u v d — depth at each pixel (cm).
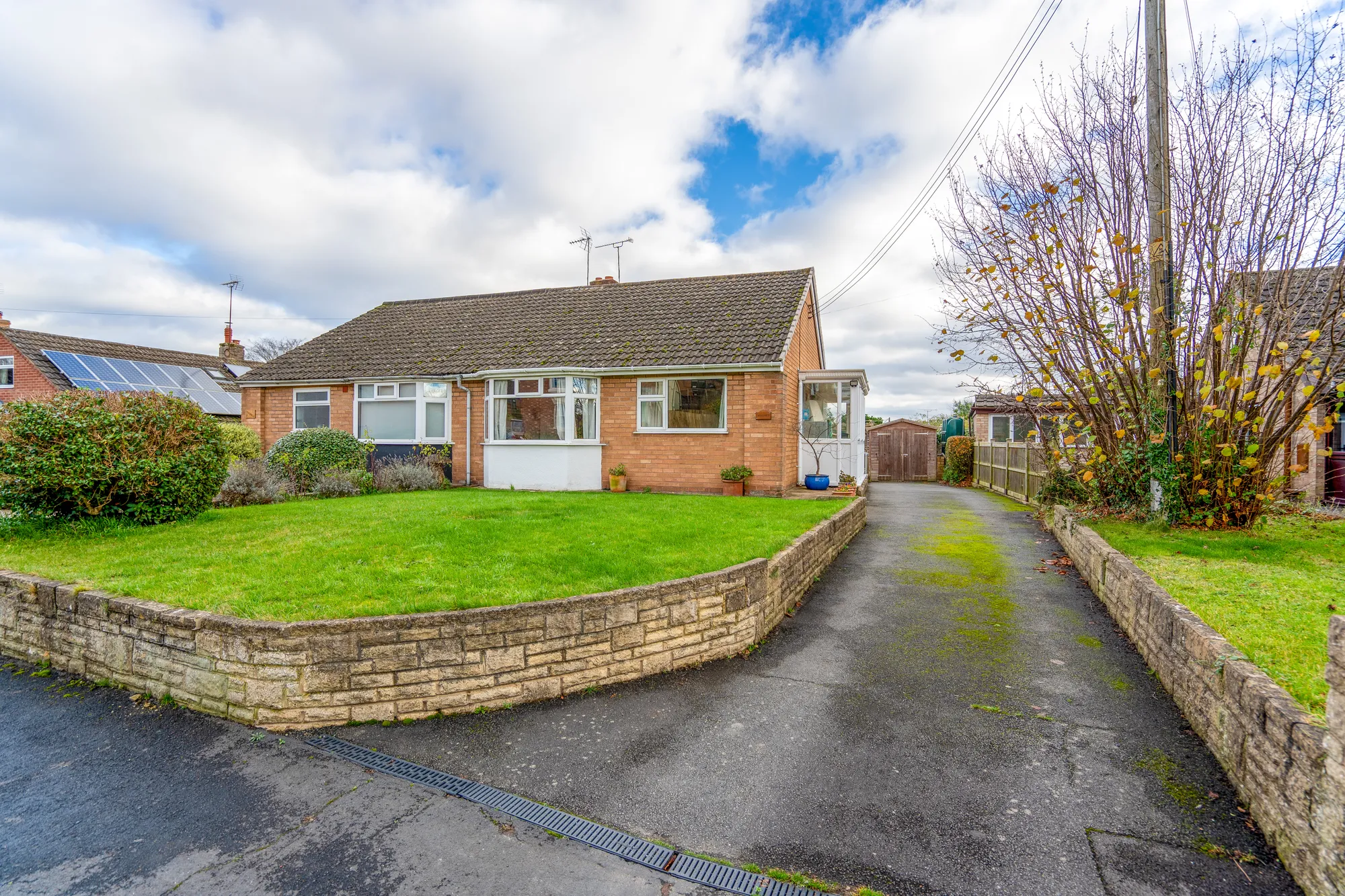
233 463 1269
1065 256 850
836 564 848
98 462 722
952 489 2130
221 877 271
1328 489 1206
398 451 1602
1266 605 462
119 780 349
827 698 442
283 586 510
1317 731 244
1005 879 260
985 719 405
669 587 488
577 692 451
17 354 2509
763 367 1315
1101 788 323
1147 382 834
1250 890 249
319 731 401
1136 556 638
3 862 282
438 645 416
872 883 261
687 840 293
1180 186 779
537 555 623
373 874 272
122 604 462
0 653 542
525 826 306
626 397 1462
